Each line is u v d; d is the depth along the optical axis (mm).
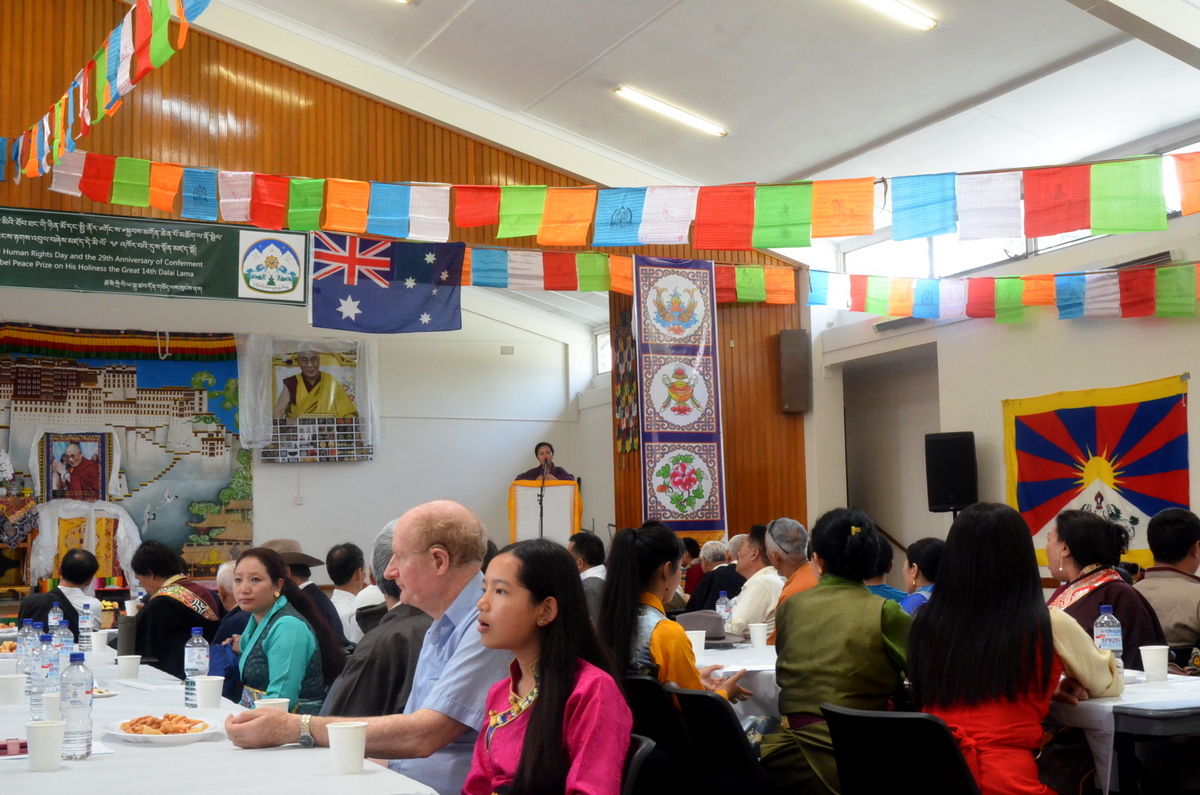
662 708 3205
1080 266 9578
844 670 3352
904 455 12461
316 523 13734
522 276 10461
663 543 3523
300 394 13711
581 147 11422
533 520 12711
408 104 10844
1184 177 5898
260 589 3656
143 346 12906
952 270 10930
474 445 15023
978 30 8289
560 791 2090
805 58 9117
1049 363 9758
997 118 9375
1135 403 8961
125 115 9930
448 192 7457
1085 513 4188
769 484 12148
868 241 11992
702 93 9969
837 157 10672
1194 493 8461
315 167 10555
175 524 12859
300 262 9719
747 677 4234
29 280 8914
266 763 2307
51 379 12422
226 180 7559
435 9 9711
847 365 12414
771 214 6652
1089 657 3053
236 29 10320
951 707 2914
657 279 10664
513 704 2303
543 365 15664
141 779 2137
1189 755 3080
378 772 2201
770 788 3398
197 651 3812
